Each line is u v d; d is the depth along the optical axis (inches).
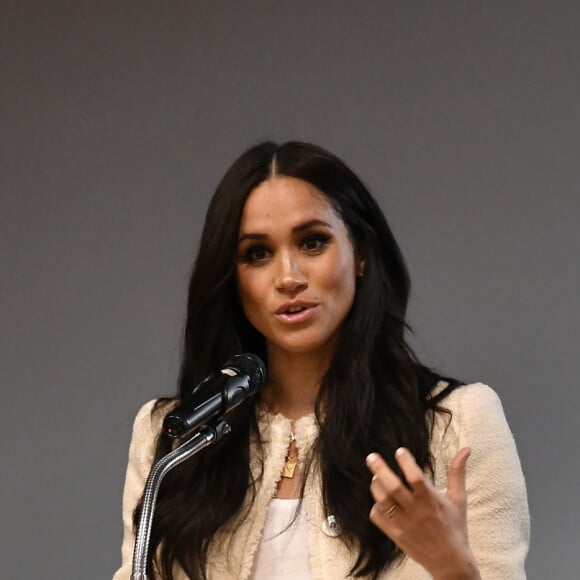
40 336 531.5
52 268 532.7
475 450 310.7
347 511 302.8
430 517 241.9
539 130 472.4
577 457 461.1
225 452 318.3
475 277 475.5
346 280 310.8
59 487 523.2
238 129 512.7
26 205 537.3
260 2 512.1
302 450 315.6
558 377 465.1
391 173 488.1
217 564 311.3
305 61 504.1
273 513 311.7
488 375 471.2
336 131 497.0
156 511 319.0
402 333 326.0
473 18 482.3
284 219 307.7
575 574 457.1
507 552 302.7
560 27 472.4
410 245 482.9
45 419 527.2
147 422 345.7
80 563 518.0
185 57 522.0
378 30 494.6
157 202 522.9
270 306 308.7
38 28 540.1
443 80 484.4
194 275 324.5
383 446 309.9
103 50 532.4
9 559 523.8
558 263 467.8
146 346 520.1
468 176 479.2
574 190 467.8
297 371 324.2
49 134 536.7
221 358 330.6
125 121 528.4
